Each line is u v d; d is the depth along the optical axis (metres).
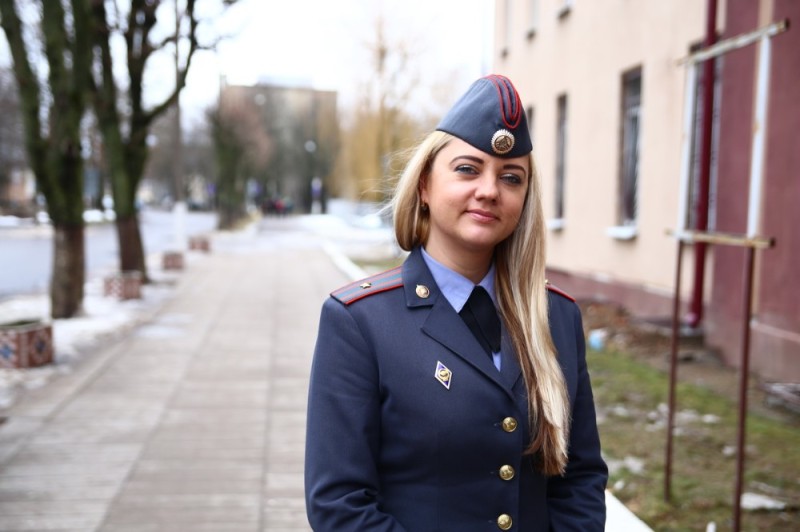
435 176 1.50
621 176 10.60
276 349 8.21
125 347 8.19
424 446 1.39
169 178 76.38
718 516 3.57
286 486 4.14
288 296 13.09
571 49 12.38
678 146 8.66
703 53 3.76
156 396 6.10
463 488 1.40
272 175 74.06
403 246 1.60
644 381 6.30
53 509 3.79
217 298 12.66
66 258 9.79
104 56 13.05
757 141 3.21
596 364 6.97
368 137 22.41
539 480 1.51
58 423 5.31
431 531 1.38
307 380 6.73
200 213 71.38
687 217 3.86
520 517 1.46
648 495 3.83
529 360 1.49
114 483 4.16
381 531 1.33
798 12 6.12
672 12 8.88
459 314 1.49
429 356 1.42
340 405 1.41
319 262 20.62
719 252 7.36
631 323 8.53
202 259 21.23
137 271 14.05
